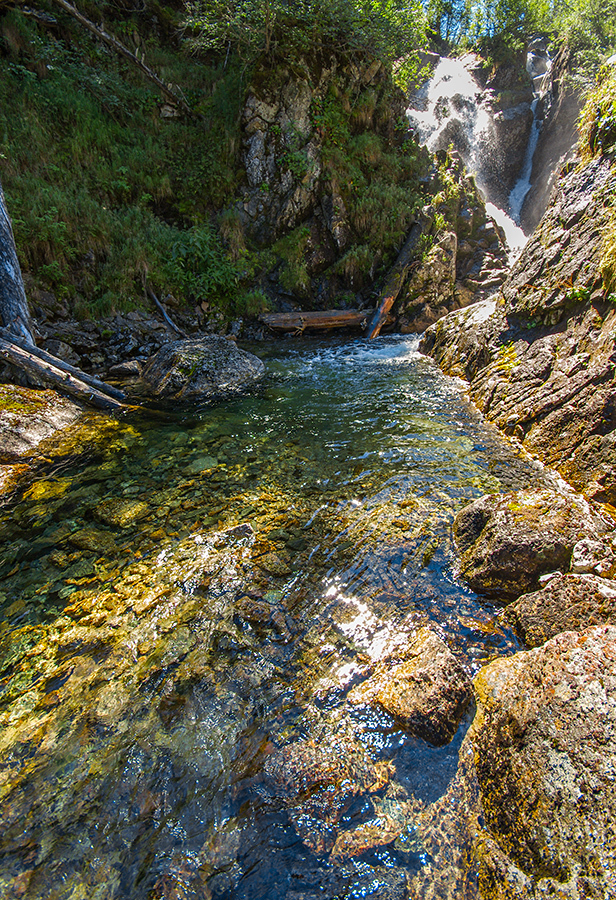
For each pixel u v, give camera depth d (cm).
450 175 1287
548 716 188
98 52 1123
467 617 270
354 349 930
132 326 874
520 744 188
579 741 175
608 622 231
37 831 178
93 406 629
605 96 533
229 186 1123
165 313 934
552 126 1614
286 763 196
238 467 461
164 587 303
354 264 1124
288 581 302
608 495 352
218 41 1168
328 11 1088
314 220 1166
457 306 1107
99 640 264
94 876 165
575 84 1485
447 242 1123
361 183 1191
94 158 988
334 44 1171
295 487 417
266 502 396
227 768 198
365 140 1215
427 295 1081
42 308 786
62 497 421
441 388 648
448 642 253
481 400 567
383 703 219
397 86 1374
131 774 197
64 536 363
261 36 1087
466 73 2070
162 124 1147
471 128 1789
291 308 1112
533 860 155
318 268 1155
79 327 820
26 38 1011
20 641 267
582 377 432
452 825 174
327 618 272
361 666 242
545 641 241
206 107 1181
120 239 930
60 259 827
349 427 543
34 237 795
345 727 212
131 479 448
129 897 159
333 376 752
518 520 300
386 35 1170
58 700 230
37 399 577
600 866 141
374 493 397
